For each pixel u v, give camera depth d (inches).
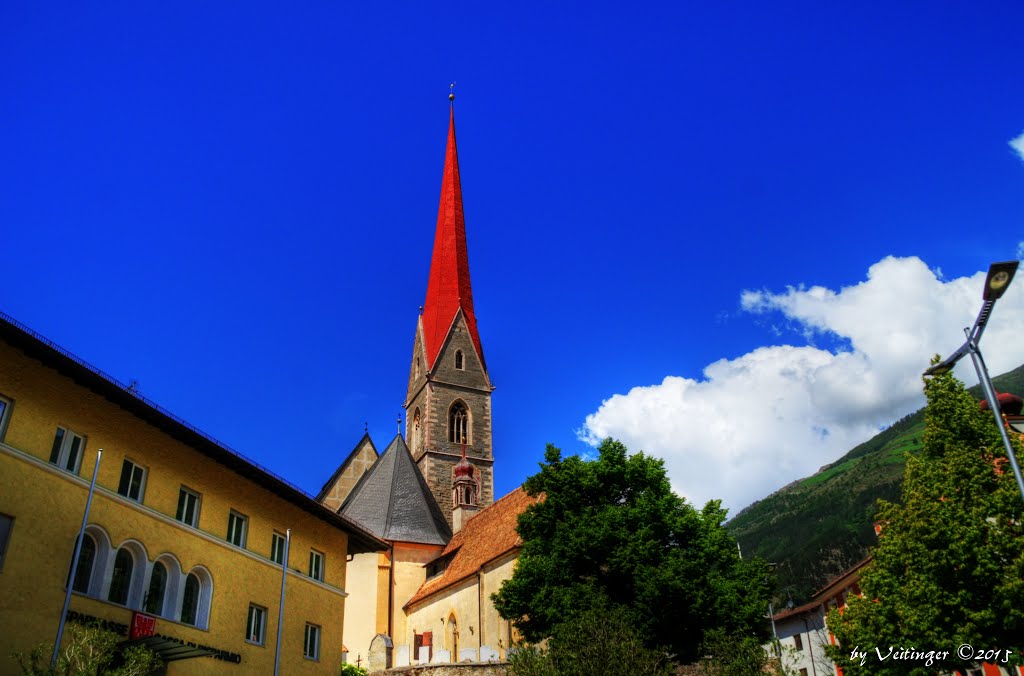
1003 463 1168.2
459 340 3592.5
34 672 844.6
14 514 960.9
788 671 1375.5
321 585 1551.4
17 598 944.9
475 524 2508.6
